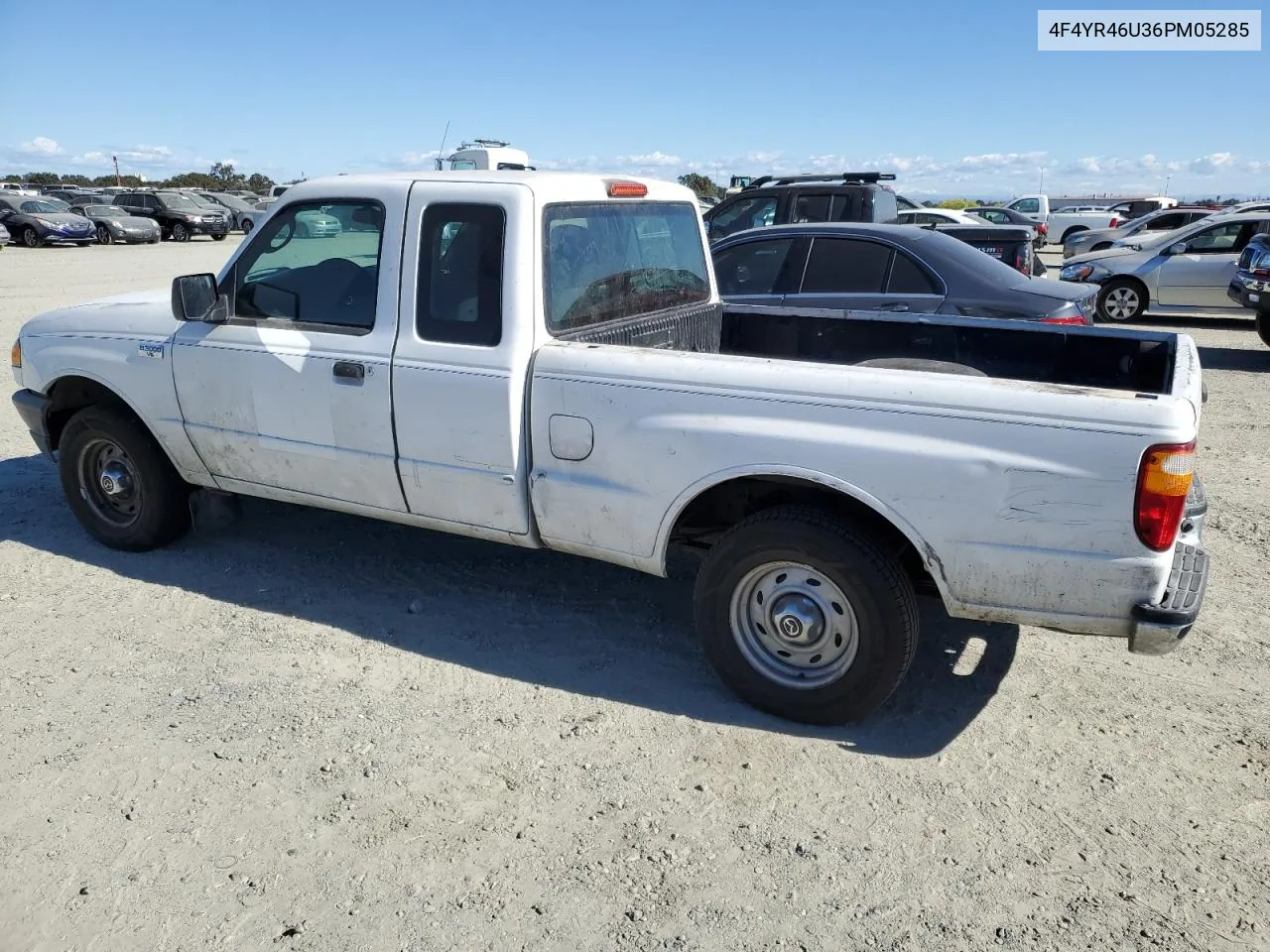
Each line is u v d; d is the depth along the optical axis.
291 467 4.35
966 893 2.77
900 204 23.81
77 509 5.11
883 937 2.62
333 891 2.76
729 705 3.72
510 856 2.90
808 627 3.48
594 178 4.14
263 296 4.34
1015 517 3.10
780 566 3.50
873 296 7.09
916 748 3.46
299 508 5.68
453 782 3.23
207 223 33.97
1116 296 14.03
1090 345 4.50
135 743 3.43
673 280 4.76
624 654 4.09
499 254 3.73
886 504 3.24
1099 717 3.65
